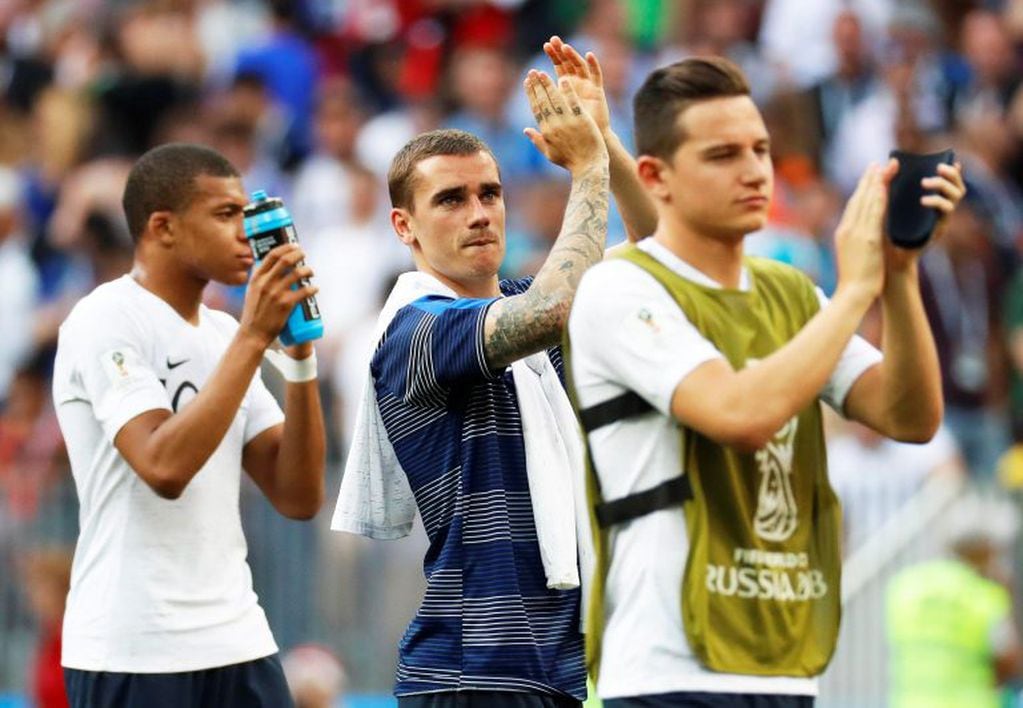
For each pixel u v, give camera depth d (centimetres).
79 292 4278
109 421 1958
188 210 2011
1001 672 3378
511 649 1820
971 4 4888
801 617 1584
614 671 1562
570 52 1870
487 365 1812
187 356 2020
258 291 1911
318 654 3384
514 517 1850
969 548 3422
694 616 1539
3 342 4409
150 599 1967
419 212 1920
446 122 4538
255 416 2078
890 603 3441
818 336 1509
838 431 3672
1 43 5175
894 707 3434
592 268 1620
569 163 1823
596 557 1587
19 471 3653
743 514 1565
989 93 4728
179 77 4794
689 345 1552
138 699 1959
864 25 4750
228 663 1992
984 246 4006
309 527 3512
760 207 1577
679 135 1579
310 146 4628
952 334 3875
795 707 1574
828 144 4566
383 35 4953
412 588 3503
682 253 1600
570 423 1895
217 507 2011
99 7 5128
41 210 4547
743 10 4862
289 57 4750
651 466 1569
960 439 3806
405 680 1862
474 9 4925
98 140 4666
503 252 1927
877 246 1523
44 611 3297
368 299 4178
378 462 1928
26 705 3534
